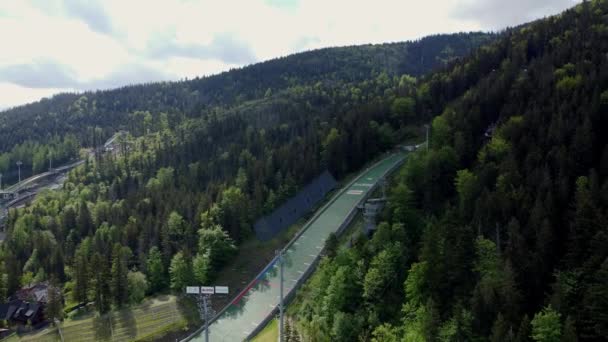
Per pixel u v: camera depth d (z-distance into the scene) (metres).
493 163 118.50
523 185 106.69
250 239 165.00
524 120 128.12
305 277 134.25
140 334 129.88
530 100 142.50
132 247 175.38
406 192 122.06
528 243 91.19
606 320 71.00
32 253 193.38
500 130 132.38
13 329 144.38
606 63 141.88
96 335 133.50
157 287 154.75
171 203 192.62
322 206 174.62
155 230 171.00
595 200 90.44
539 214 92.44
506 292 79.25
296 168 189.12
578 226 86.12
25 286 170.75
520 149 119.69
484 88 172.75
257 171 193.62
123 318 140.38
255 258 154.62
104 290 147.50
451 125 153.88
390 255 103.81
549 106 130.38
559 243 90.38
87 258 166.38
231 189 175.12
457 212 109.12
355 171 194.88
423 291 94.31
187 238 166.00
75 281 158.38
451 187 129.62
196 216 171.38
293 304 124.56
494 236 98.88
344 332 95.31
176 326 131.38
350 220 154.00
